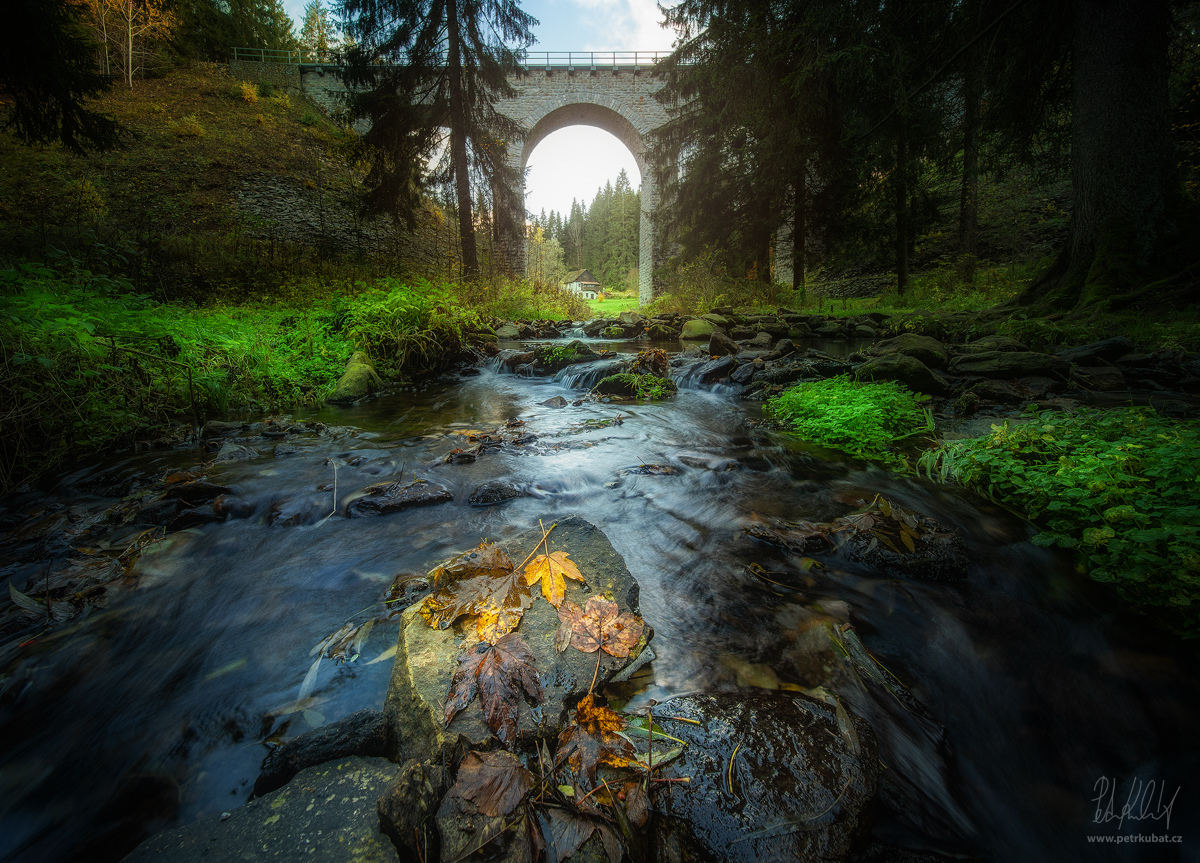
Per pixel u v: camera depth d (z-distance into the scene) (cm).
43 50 700
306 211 2102
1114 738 155
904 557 232
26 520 288
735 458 388
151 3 2872
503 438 438
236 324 665
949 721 157
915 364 543
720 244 1838
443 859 102
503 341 1083
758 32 1420
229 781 135
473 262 1531
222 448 398
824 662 173
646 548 259
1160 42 805
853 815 116
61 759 142
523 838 105
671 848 108
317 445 426
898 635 192
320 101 3362
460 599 172
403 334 738
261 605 209
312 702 159
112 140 854
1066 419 357
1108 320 738
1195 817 133
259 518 292
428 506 309
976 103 1230
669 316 1368
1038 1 905
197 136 2336
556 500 320
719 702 147
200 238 1325
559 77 2930
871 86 1313
